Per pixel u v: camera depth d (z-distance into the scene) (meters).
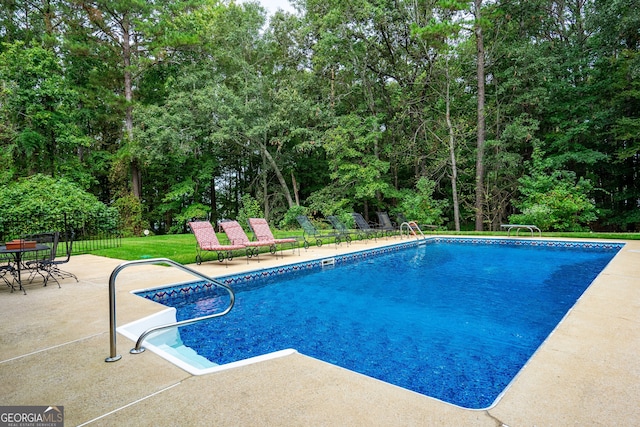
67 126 16.09
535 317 4.52
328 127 19.16
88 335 3.19
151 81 20.39
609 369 2.38
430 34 13.83
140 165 19.42
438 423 1.75
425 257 9.74
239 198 25.05
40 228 11.35
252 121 18.38
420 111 18.14
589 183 14.30
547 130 17.92
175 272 6.54
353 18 16.89
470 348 3.56
